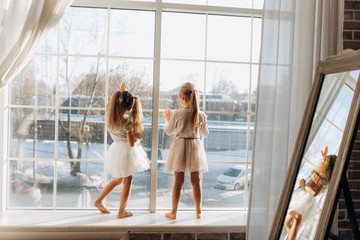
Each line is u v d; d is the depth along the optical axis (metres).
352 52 1.62
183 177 2.66
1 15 2.25
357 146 2.65
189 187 2.92
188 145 2.61
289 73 2.34
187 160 2.60
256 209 2.41
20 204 2.78
